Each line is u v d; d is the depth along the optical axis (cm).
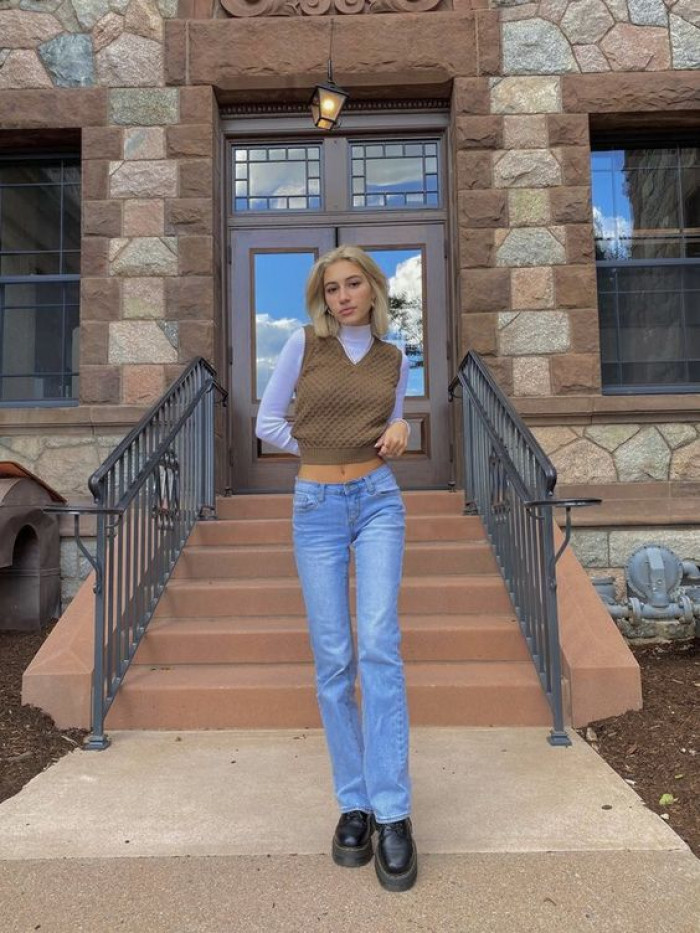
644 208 616
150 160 583
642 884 197
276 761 295
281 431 221
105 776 279
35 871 208
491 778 273
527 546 360
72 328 609
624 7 592
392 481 215
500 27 592
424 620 395
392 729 200
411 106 616
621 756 296
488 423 427
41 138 602
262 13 600
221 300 602
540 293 571
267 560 445
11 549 472
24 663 421
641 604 473
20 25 595
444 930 177
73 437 562
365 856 209
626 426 558
